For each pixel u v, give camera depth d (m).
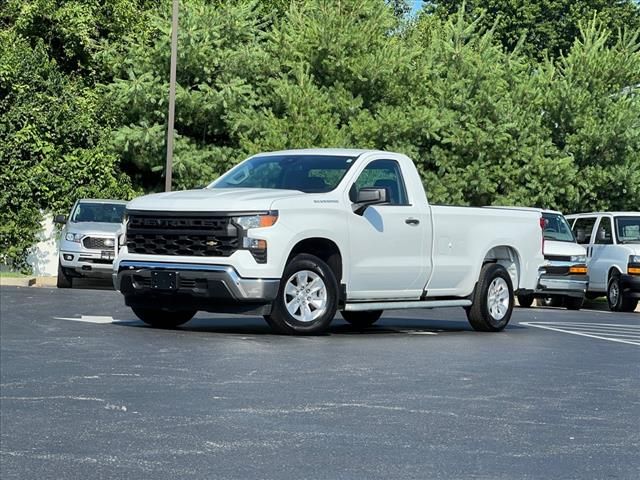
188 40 34.53
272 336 12.94
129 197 35.78
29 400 8.40
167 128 34.09
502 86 36.59
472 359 11.38
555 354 12.21
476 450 6.97
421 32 45.75
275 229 12.80
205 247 12.81
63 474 6.23
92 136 35.56
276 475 6.23
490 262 15.72
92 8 38.22
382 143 34.66
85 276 26.33
